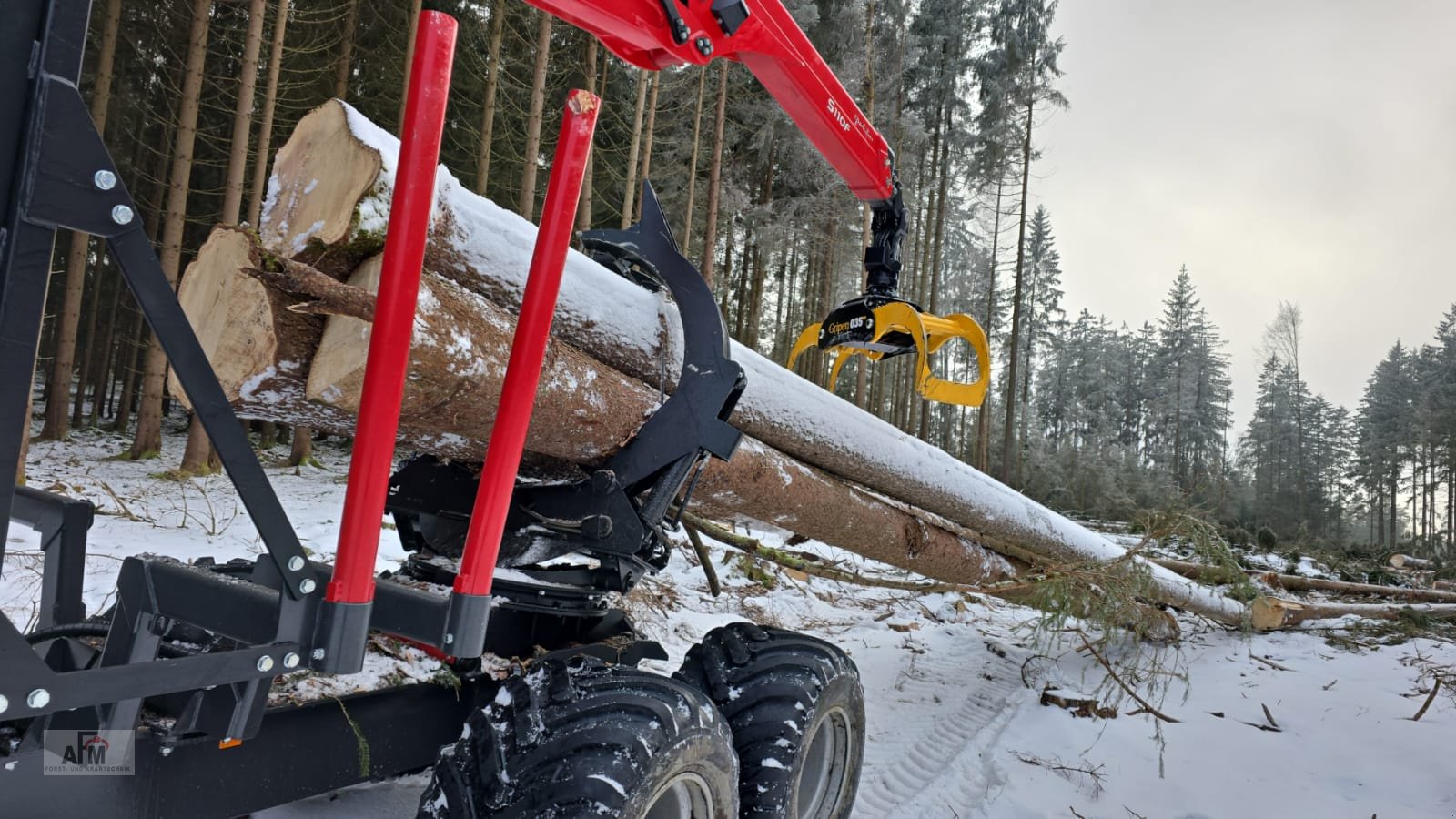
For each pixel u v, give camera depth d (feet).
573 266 7.30
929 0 95.35
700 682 7.50
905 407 97.71
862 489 11.69
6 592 11.81
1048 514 15.31
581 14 5.81
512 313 6.68
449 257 6.20
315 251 5.57
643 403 7.52
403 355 3.78
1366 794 10.73
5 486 2.88
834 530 10.85
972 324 10.50
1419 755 11.98
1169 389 221.87
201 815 4.81
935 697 14.84
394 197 3.72
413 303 3.78
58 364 48.55
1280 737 12.85
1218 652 18.93
